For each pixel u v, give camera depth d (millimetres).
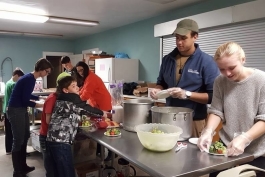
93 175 2555
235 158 1246
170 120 1540
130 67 4957
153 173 1093
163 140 1305
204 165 1161
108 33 6020
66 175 2070
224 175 1077
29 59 7273
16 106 2742
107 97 3094
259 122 1287
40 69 2740
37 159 3488
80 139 2695
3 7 3896
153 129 1468
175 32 1740
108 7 3939
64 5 3809
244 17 2877
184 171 1090
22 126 2793
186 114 1550
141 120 1784
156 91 1814
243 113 1360
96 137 1696
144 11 4203
